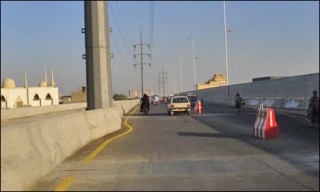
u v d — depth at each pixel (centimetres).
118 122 2503
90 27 2370
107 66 2428
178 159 1332
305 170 1115
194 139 1880
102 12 2384
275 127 1855
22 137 1022
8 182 861
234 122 2852
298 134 1970
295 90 3994
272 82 4775
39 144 1141
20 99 9288
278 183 969
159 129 2453
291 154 1385
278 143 1675
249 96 5812
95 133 1958
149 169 1176
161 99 11288
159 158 1362
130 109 6378
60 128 1405
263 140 1788
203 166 1201
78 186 986
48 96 10162
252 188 925
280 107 4159
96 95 2377
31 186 990
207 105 6444
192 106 6116
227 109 4922
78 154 1487
